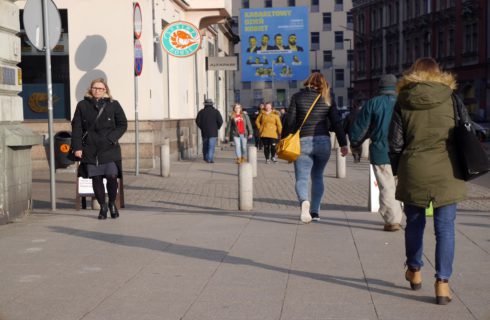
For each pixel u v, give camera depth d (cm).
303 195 995
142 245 851
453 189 591
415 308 582
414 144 603
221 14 2802
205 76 3372
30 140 1064
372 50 8219
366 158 2662
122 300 608
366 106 921
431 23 6600
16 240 888
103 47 1961
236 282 669
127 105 1977
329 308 582
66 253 805
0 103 1015
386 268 725
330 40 10319
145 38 2014
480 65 5681
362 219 1055
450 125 597
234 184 1694
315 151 991
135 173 1878
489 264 739
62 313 570
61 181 1741
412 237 628
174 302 601
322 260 764
